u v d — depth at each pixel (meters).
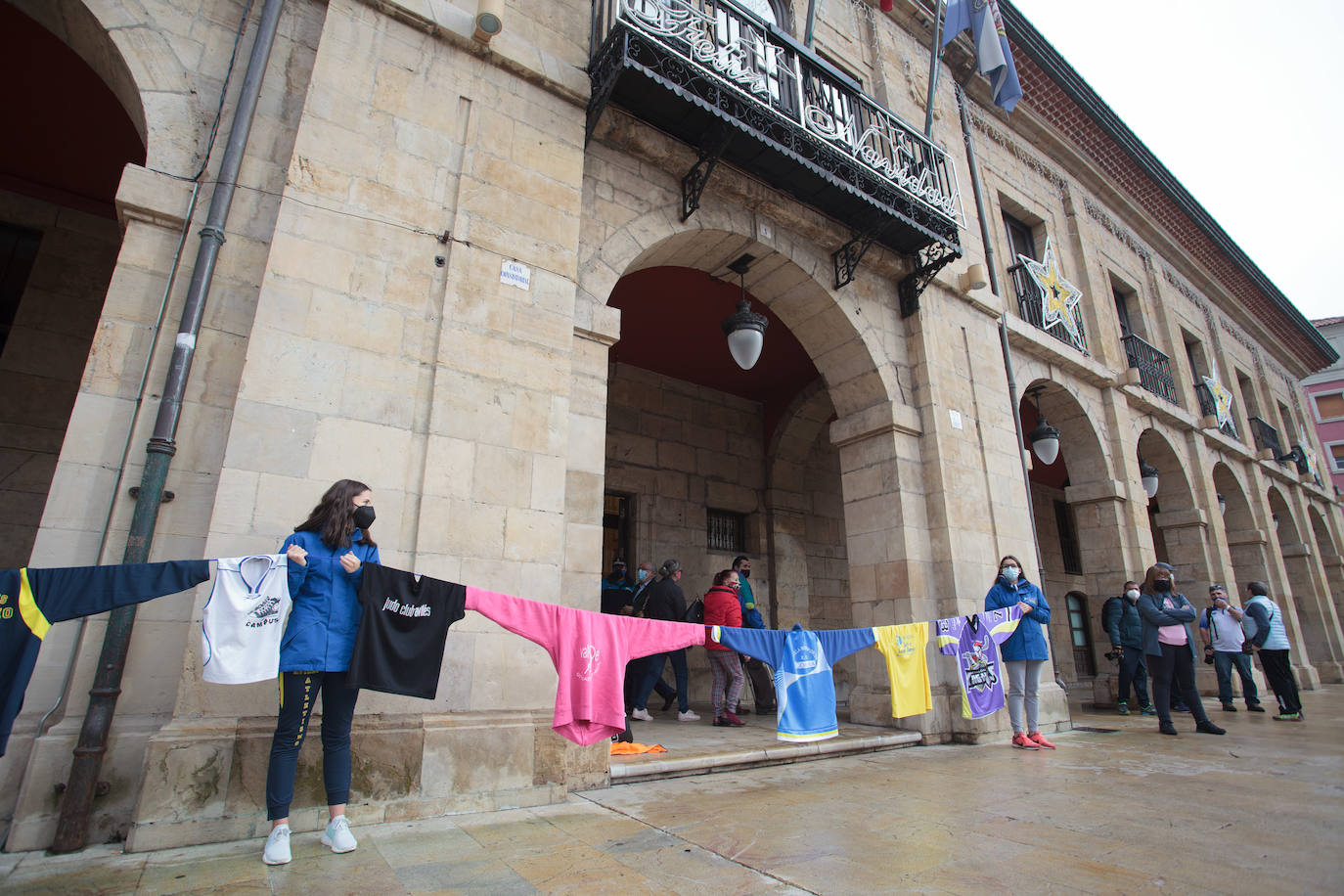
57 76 4.99
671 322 8.26
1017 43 9.99
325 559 2.82
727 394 10.09
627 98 5.10
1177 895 2.29
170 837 2.76
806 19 7.25
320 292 3.62
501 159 4.43
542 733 3.70
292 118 3.99
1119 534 9.30
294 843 2.84
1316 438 19.28
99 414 3.22
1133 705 8.82
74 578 2.36
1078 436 9.84
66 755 2.85
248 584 2.66
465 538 3.71
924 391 6.91
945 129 8.92
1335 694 10.85
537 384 4.19
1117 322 11.38
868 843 2.89
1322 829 3.07
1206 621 8.48
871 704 6.26
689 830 3.08
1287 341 19.09
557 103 4.80
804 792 3.89
